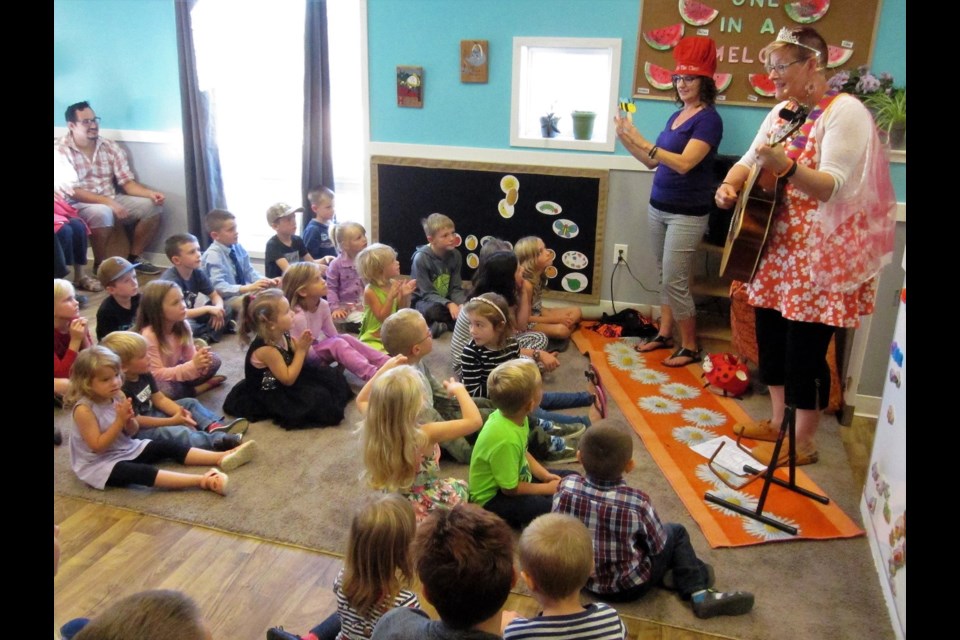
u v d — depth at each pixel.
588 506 1.95
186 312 3.35
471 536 1.37
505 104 3.96
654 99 3.74
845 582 2.14
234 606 2.00
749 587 2.11
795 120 2.37
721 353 3.59
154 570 2.13
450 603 1.33
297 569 2.15
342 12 4.46
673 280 3.49
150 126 4.86
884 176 2.26
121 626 1.10
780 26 3.45
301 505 2.44
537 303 3.83
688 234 3.43
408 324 2.67
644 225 3.96
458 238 4.18
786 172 2.17
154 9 4.58
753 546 2.28
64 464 2.65
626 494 1.94
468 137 4.08
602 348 3.75
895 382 2.18
